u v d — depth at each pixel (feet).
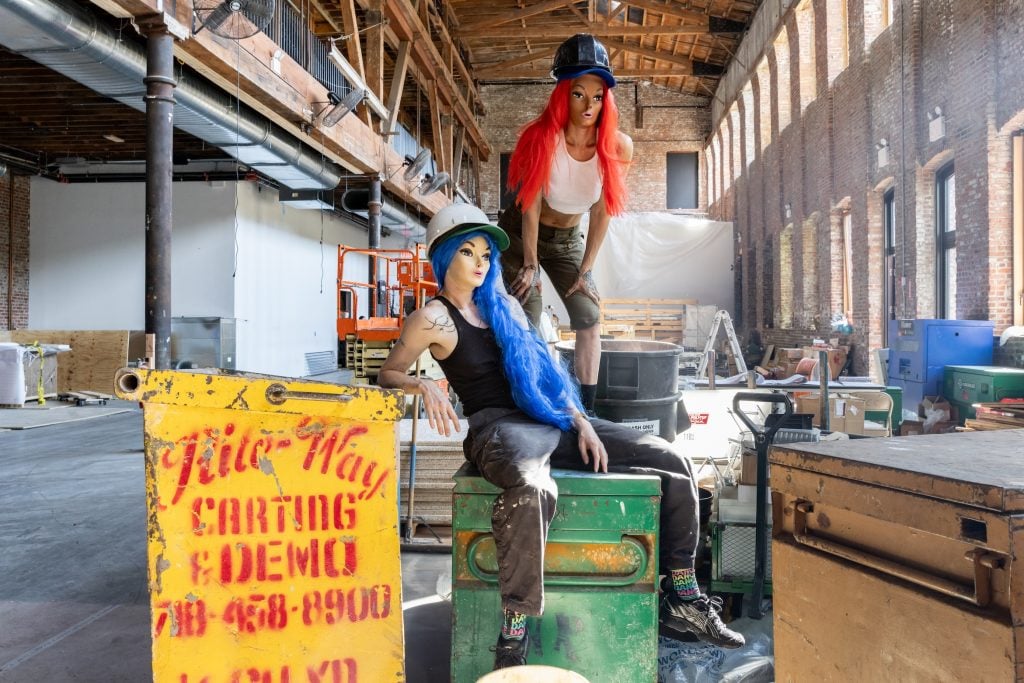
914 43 33.37
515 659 7.06
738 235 75.00
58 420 31.81
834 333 45.42
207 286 46.21
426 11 52.95
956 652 4.04
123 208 47.50
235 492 5.72
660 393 11.30
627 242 64.80
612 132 9.34
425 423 18.07
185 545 5.66
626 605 7.44
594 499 7.42
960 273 29.22
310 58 33.27
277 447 5.77
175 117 27.20
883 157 37.60
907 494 4.33
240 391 5.65
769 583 10.27
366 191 48.01
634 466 8.19
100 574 12.45
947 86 30.35
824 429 13.30
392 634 5.90
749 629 9.78
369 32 39.47
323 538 5.84
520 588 6.68
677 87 91.15
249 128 30.01
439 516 14.80
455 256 8.07
